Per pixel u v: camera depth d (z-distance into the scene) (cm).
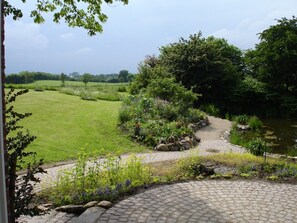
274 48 2761
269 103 2683
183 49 2655
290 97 2606
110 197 597
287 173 768
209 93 2714
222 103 2722
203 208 564
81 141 1162
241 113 2669
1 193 181
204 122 1756
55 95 2217
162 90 1881
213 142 1338
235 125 1755
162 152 1122
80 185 642
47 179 742
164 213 541
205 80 2583
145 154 1075
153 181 705
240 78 2872
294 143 1442
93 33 759
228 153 1017
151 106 1623
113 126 1413
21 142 427
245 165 841
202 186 684
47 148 1027
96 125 1405
